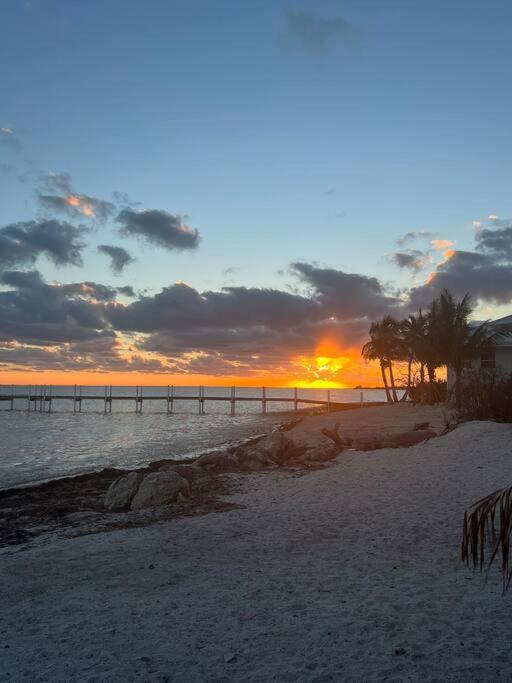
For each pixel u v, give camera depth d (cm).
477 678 418
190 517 1083
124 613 571
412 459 1641
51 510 1253
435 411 3672
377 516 1024
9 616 574
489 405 2261
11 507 1344
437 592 618
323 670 435
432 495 1187
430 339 3275
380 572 700
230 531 947
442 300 3192
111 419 6222
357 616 548
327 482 1402
